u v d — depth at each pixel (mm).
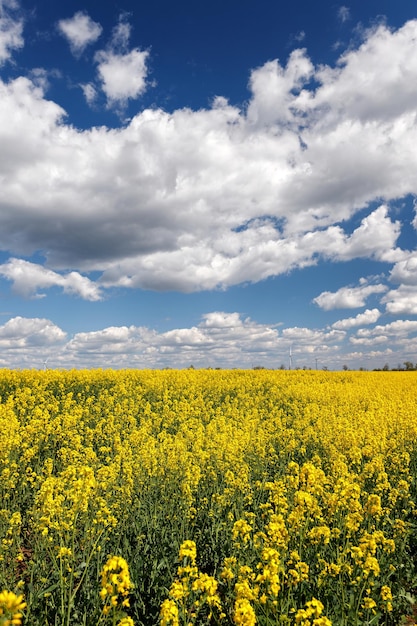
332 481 8914
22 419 14391
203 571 6816
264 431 14641
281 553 5812
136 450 11609
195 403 19562
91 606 5504
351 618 5367
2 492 8336
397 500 8945
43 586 5727
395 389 28734
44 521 6148
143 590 5914
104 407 17406
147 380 24156
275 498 6988
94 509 7152
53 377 23094
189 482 8773
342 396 23859
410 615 6258
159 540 7105
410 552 7812
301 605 5570
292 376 33781
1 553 6320
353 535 7102
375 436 12969
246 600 4348
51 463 9234
